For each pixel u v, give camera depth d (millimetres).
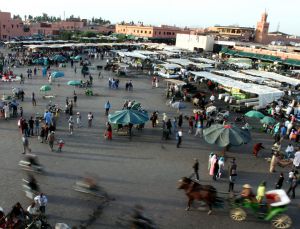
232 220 14391
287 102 36031
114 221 13664
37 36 106312
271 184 18109
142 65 56594
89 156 20125
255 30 113312
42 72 47250
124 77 48906
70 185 16406
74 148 21203
